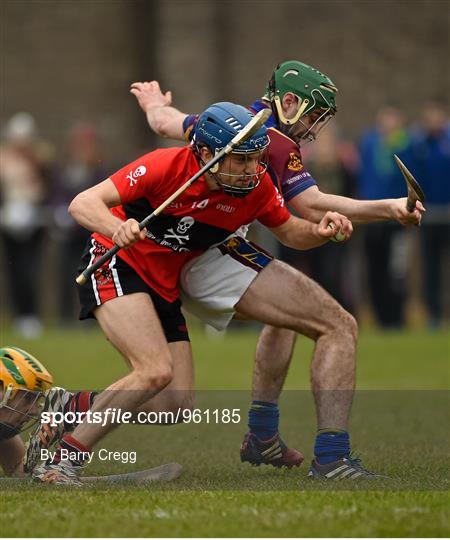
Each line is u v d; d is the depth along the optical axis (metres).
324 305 20.00
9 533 14.77
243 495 17.17
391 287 46.53
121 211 20.00
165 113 22.72
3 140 67.06
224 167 18.64
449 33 65.81
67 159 67.00
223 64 66.88
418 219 19.84
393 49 66.06
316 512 15.73
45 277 52.62
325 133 45.00
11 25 68.12
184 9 67.00
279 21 66.75
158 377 19.12
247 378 34.06
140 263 19.81
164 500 16.75
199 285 20.41
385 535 14.57
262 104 21.17
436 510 15.85
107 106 67.81
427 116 46.25
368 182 45.31
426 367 36.22
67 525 15.15
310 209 20.47
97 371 35.41
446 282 49.81
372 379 34.06
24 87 68.00
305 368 36.66
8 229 47.62
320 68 66.50
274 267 20.33
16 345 41.47
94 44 67.94
